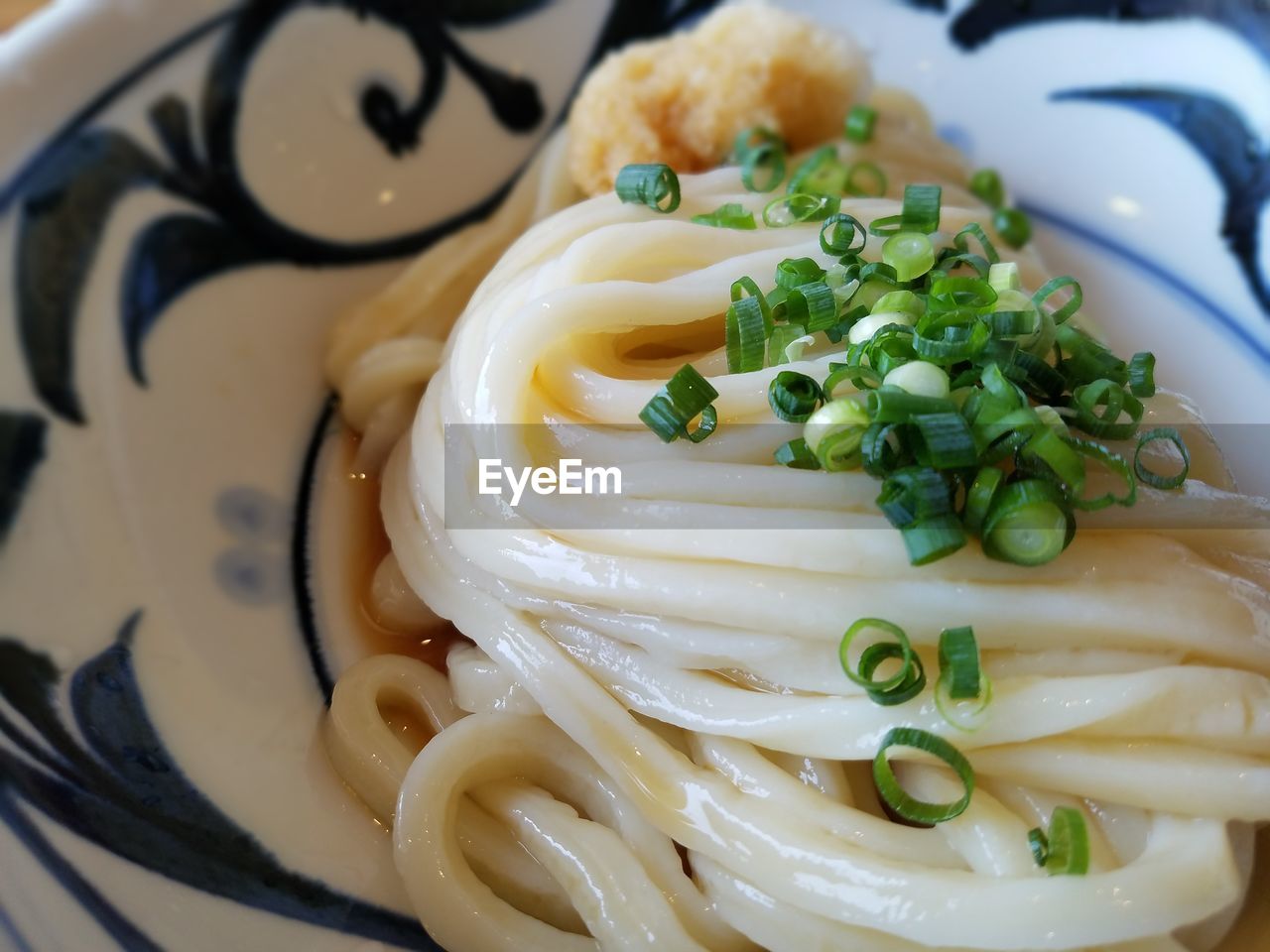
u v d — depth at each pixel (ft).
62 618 0.33
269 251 0.47
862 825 0.30
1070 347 0.34
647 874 0.32
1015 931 0.27
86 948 0.26
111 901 0.27
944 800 0.30
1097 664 0.30
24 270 0.37
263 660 0.38
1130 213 0.54
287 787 0.35
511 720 0.35
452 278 0.50
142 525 0.37
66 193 0.39
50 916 0.25
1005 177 0.57
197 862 0.30
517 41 0.56
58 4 0.41
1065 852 0.28
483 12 0.55
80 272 0.39
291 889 0.31
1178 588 0.30
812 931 0.30
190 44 0.44
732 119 0.48
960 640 0.28
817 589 0.30
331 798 0.35
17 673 0.30
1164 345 0.51
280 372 0.46
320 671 0.39
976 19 0.57
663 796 0.32
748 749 0.32
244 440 0.43
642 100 0.48
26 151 0.38
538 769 0.35
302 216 0.48
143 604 0.35
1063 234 0.55
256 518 0.41
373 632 0.42
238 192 0.46
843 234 0.36
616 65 0.50
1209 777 0.29
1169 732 0.29
